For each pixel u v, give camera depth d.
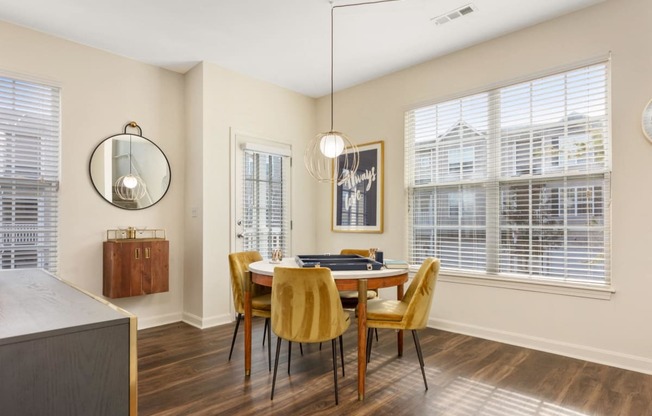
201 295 3.63
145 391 2.24
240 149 3.98
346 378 2.43
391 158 4.01
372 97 4.20
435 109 3.69
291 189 4.49
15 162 2.96
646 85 2.50
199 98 3.72
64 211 3.17
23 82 3.01
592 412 2.00
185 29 3.07
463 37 3.22
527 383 2.35
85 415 0.80
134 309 3.54
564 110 2.90
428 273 2.28
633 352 2.53
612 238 2.63
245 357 2.47
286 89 4.47
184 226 3.89
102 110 3.40
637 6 2.54
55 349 0.77
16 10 2.76
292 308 2.11
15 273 1.63
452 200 3.55
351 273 2.28
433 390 2.26
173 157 3.84
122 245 3.25
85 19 2.90
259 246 4.12
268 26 3.03
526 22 2.97
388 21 2.94
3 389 0.71
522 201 3.11
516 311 3.08
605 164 2.70
